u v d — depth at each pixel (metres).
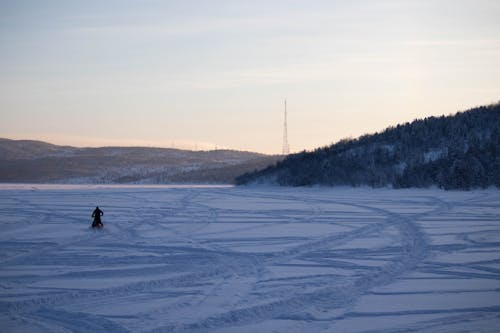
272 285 14.20
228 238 23.86
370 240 23.05
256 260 18.11
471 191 63.66
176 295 13.12
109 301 12.56
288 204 48.59
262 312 11.57
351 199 56.75
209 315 11.35
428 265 16.92
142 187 102.44
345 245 21.56
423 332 10.04
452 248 20.48
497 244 21.41
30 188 89.12
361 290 13.59
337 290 13.57
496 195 56.72
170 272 16.02
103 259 18.25
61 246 21.27
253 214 37.19
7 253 19.47
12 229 27.09
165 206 44.97
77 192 71.19
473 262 17.36
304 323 10.76
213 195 66.56
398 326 10.45
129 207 43.12
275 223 30.75
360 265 17.05
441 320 10.82
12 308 11.98
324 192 75.75
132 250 20.28
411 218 33.41
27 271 16.14
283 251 20.00
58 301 12.56
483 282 14.39
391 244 21.75
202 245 21.61
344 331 10.19
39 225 29.03
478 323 10.55
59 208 41.16
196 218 33.84
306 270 16.27
